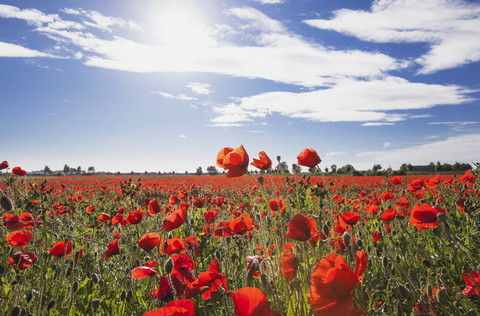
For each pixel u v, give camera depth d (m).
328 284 1.08
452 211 4.68
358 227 4.06
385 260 2.28
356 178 24.17
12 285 2.70
